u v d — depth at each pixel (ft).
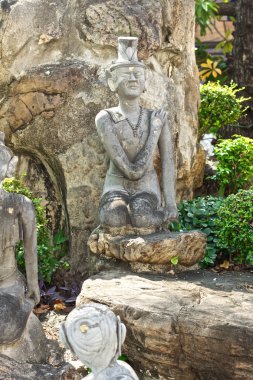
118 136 18.54
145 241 17.47
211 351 14.67
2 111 20.51
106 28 20.02
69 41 20.30
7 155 14.29
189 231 18.22
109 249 18.07
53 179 21.03
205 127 24.68
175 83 21.48
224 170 22.33
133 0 20.43
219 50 39.65
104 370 11.52
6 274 14.44
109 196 18.53
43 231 19.88
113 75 18.47
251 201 19.04
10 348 14.30
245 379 14.39
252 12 28.89
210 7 30.94
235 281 17.34
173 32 21.04
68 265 20.02
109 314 11.61
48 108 19.92
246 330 14.38
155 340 15.14
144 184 18.76
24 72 19.99
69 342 11.55
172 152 19.01
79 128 19.94
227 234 19.17
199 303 15.64
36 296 14.92
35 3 20.13
